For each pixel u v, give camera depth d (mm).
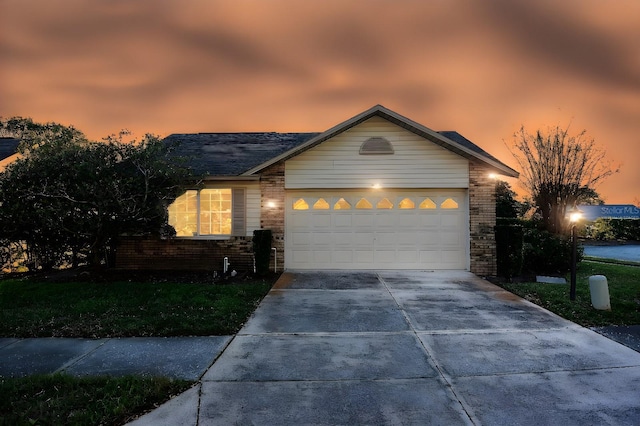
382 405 3973
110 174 9602
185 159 10547
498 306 7844
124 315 7020
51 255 11516
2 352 5426
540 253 11531
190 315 6984
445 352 5414
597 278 7434
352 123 11383
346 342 5812
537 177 16125
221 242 11945
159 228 10984
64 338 5988
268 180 11859
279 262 11773
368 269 11852
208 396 4145
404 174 11625
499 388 4340
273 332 6266
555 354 5320
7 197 9320
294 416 3758
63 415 3729
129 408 3852
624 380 4520
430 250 11836
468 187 11539
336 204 11977
